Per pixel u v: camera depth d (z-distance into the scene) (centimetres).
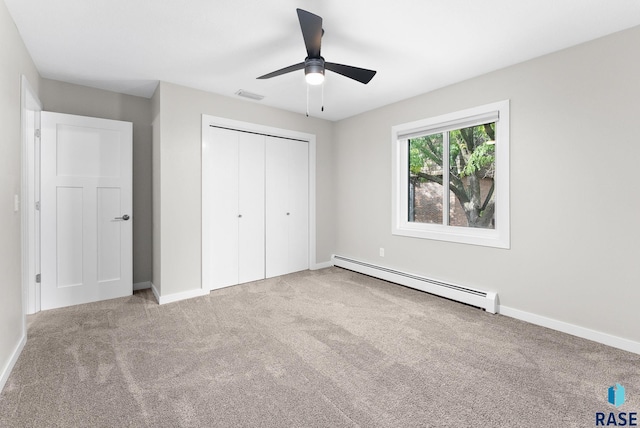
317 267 459
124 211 334
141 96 357
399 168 384
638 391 172
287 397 167
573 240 242
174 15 204
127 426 145
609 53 222
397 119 377
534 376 187
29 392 169
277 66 281
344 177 456
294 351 217
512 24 211
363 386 177
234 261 380
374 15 203
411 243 368
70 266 305
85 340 231
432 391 172
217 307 303
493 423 148
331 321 270
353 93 348
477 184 320
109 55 259
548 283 256
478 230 315
